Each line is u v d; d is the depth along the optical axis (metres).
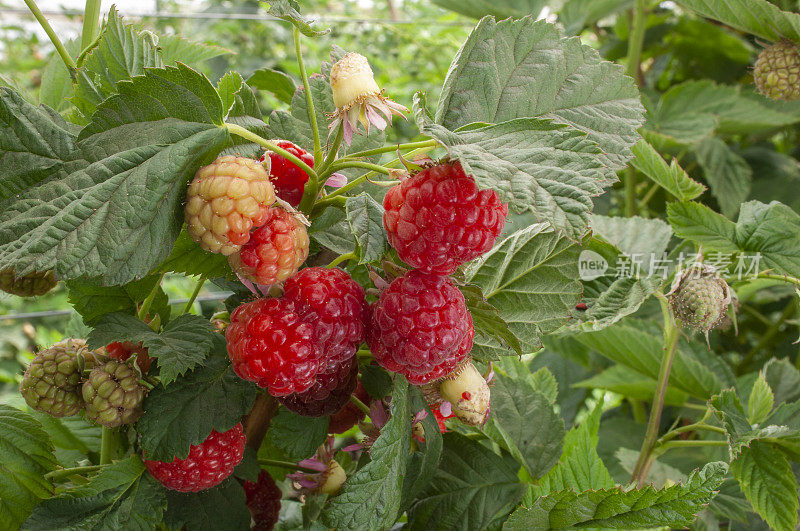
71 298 0.27
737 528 0.37
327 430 0.28
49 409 0.26
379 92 0.24
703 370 0.39
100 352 0.26
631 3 0.52
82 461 0.30
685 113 0.52
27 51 0.96
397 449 0.25
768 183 0.56
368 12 0.94
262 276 0.23
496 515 0.30
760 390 0.34
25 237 0.22
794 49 0.38
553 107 0.27
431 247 0.23
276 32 0.86
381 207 0.25
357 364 0.27
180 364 0.25
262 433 0.29
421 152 0.24
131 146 0.23
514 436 0.32
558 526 0.28
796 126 0.62
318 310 0.24
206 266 0.26
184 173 0.23
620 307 0.33
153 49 0.27
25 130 0.23
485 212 0.23
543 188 0.22
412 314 0.24
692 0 0.40
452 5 0.53
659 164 0.35
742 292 0.39
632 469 0.38
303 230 0.24
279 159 0.25
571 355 0.50
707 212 0.35
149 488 0.27
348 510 0.24
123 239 0.23
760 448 0.32
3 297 0.29
